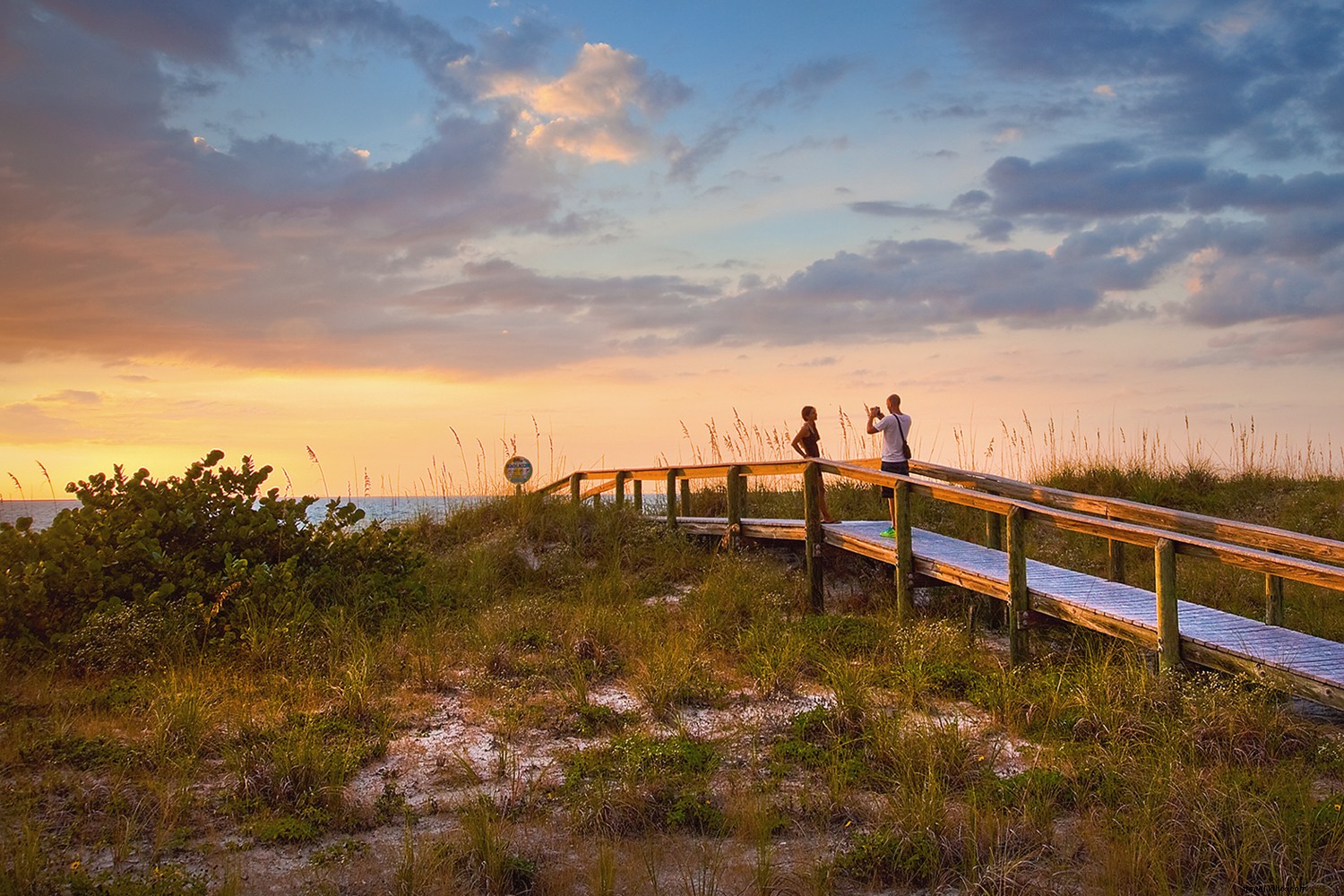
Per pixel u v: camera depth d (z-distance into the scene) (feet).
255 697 24.68
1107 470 52.75
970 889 14.94
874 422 40.27
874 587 38.45
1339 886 14.57
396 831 17.58
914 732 20.88
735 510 42.65
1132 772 18.60
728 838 17.21
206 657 27.25
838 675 25.04
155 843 16.62
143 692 24.04
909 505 33.06
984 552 34.55
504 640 30.09
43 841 16.48
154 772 19.69
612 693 26.14
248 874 15.76
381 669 27.02
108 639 26.86
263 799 18.49
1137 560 41.29
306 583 33.12
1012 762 20.49
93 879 15.20
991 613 33.81
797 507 48.96
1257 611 33.73
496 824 16.94
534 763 20.90
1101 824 16.70
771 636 30.48
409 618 32.81
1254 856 15.34
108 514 32.53
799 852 16.57
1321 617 32.14
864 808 18.15
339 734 22.22
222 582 31.04
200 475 35.09
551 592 38.37
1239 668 22.13
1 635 27.81
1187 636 23.68
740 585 36.55
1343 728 22.12
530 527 46.57
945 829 16.71
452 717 23.99
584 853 16.39
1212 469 52.11
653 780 19.03
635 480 51.85
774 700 25.02
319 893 14.87
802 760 20.56
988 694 24.30
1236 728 20.25
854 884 15.60
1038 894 14.71
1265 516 46.52
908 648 28.37
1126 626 24.82
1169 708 21.81
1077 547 43.29
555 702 24.94
